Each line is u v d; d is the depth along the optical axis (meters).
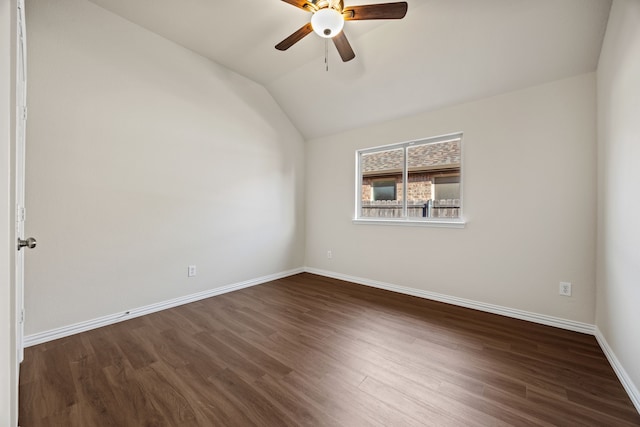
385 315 2.66
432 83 2.81
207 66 3.12
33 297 2.06
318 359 1.88
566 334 2.24
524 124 2.51
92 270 2.34
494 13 2.12
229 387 1.58
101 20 2.36
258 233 3.72
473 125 2.80
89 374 1.70
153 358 1.89
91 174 2.33
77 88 2.24
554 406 1.42
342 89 3.32
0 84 0.73
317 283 3.78
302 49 2.90
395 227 3.41
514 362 1.84
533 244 2.49
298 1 1.92
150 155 2.68
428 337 2.20
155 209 2.73
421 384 1.61
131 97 2.55
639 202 1.41
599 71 2.11
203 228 3.12
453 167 3.04
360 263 3.77
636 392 1.43
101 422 1.32
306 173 4.42
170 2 2.29
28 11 2.01
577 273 2.29
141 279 2.64
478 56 2.43
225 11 2.38
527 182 2.51
